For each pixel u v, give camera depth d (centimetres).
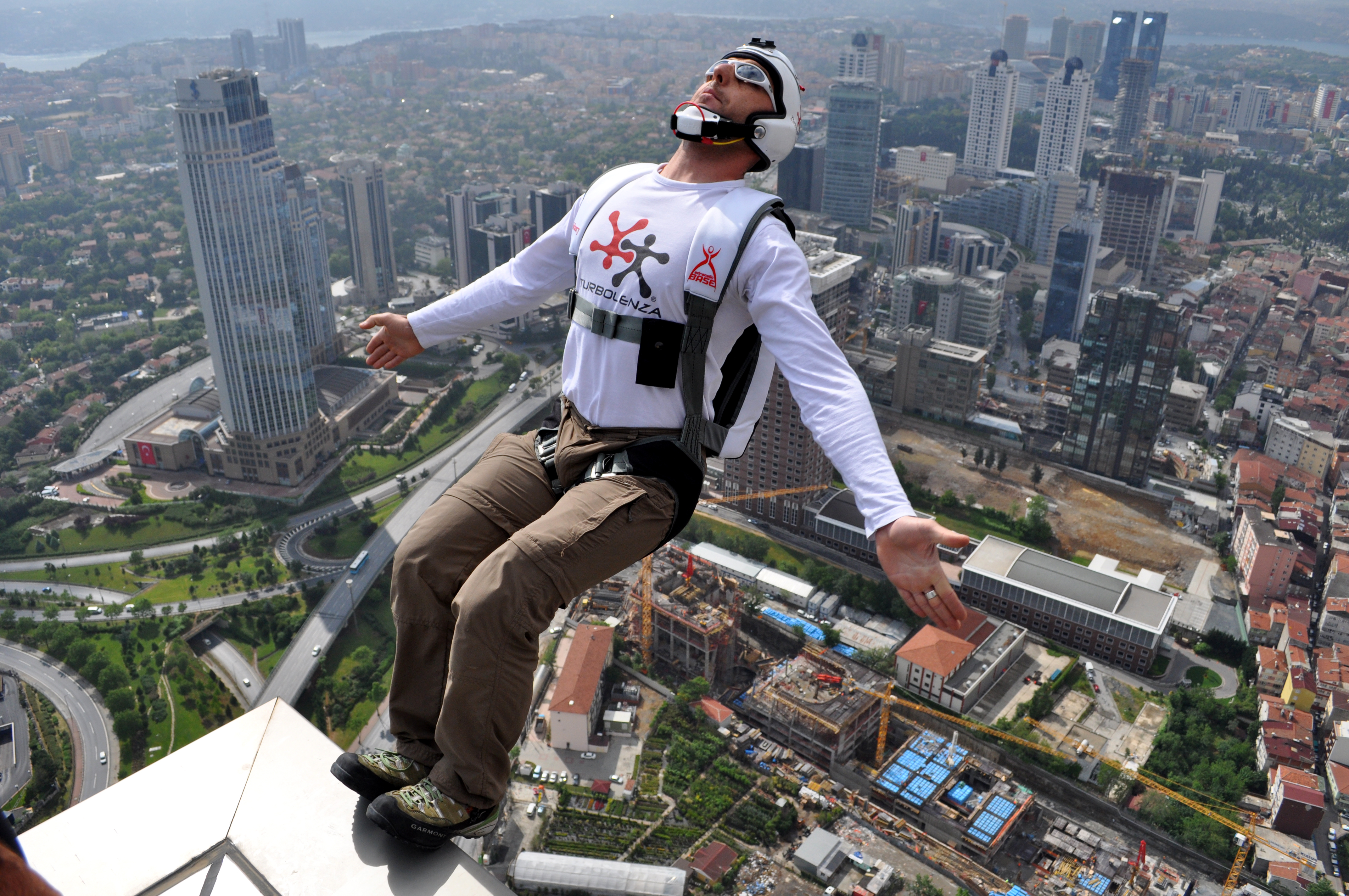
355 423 14388
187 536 11781
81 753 8375
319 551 11306
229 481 12988
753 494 11350
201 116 11031
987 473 12888
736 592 9350
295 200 14975
